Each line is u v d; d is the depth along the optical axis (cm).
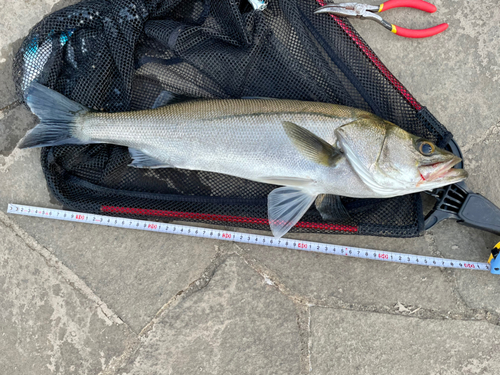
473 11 60
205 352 56
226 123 50
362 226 54
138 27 53
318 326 57
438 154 49
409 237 54
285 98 55
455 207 55
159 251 57
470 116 59
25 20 58
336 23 55
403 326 57
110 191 55
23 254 57
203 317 57
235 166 51
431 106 60
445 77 60
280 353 57
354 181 50
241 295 57
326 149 49
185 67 55
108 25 52
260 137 50
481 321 57
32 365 56
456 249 58
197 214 55
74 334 56
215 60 54
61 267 57
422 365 57
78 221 56
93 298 56
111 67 53
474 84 60
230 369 56
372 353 57
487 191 59
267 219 55
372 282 57
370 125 49
